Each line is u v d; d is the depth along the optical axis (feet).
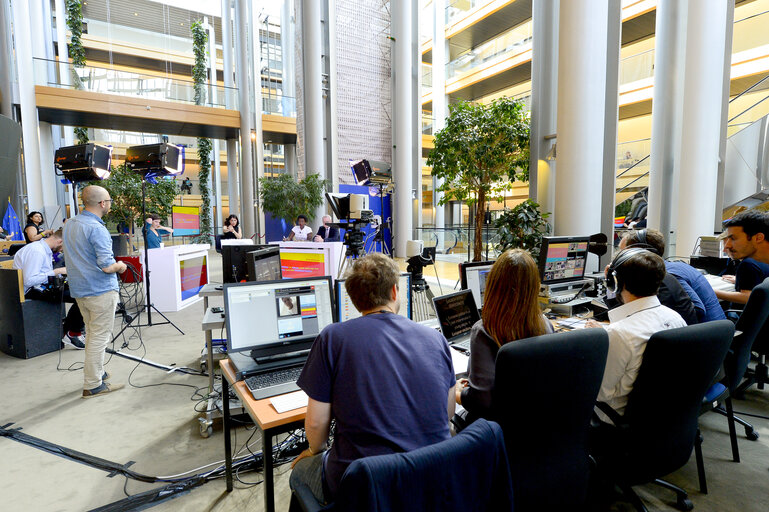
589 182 13.67
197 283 17.72
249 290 5.97
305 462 4.61
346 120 33.01
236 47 37.17
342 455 3.64
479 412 4.74
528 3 38.11
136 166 16.88
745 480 6.69
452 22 45.06
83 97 30.55
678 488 6.05
